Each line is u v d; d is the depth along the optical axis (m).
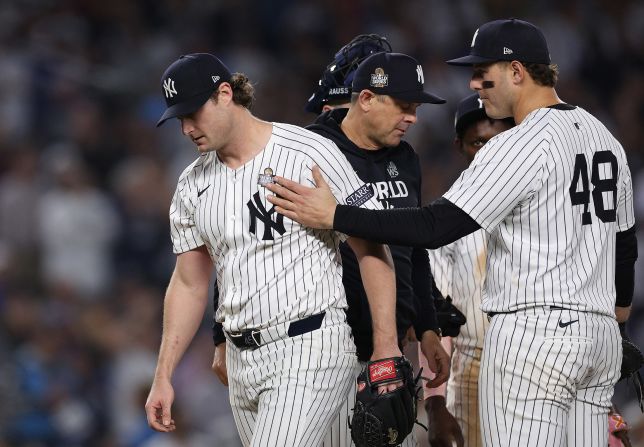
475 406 18.70
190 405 36.53
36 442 34.31
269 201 15.80
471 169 15.63
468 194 15.42
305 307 15.78
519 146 15.45
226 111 15.82
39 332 37.53
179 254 17.12
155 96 46.75
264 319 15.84
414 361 28.22
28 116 45.22
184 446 33.25
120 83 46.66
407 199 17.36
